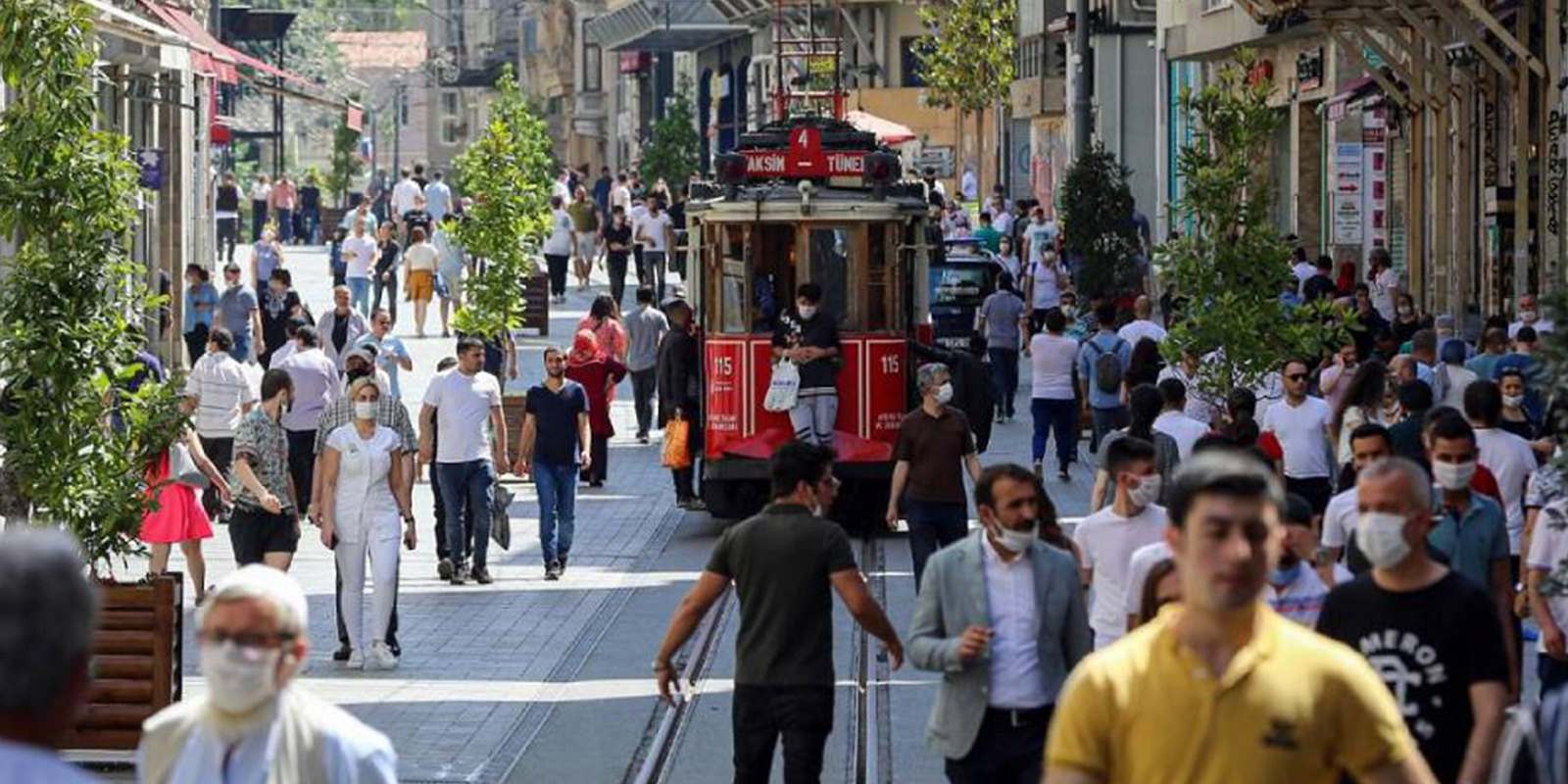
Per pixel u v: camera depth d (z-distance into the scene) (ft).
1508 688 76.69
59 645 43.14
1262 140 176.76
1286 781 56.34
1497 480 131.23
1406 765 57.00
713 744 131.13
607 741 132.05
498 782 122.01
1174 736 56.49
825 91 340.39
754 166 222.07
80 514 126.11
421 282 416.87
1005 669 90.43
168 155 366.02
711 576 101.65
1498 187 286.05
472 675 152.05
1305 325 170.19
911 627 91.71
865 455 214.69
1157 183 490.49
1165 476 136.87
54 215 125.70
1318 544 100.32
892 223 216.54
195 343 327.26
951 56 552.00
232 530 152.76
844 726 134.72
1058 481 249.14
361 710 140.87
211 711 60.54
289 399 152.76
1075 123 355.36
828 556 100.07
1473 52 301.02
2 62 125.39
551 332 428.15
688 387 228.84
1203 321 169.68
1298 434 152.66
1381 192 345.10
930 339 222.07
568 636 166.30
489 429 232.94
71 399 126.62
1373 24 307.17
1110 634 101.65
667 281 513.04
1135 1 525.75
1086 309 307.17
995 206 490.08
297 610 60.44
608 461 276.21
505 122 292.40
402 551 209.97
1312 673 56.70
